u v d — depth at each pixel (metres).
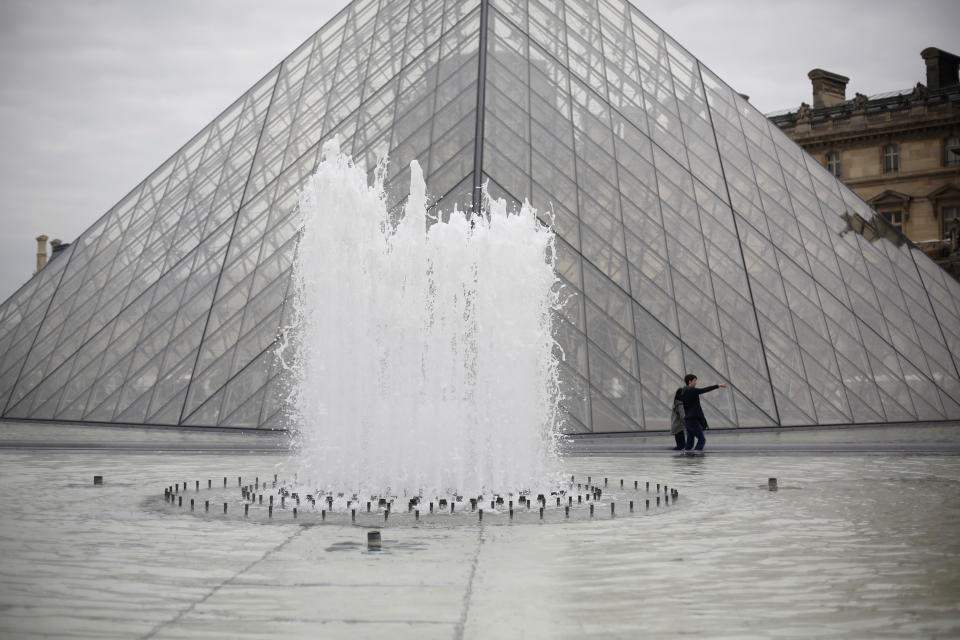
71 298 45.28
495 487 20.17
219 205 45.34
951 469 24.70
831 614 9.52
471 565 11.95
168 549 12.98
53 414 40.22
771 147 49.75
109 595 10.24
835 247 46.22
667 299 39.00
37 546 13.16
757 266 42.41
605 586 10.77
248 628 8.94
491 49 45.97
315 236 20.83
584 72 46.94
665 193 42.97
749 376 38.41
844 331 42.31
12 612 9.50
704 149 46.41
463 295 20.53
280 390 37.16
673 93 48.62
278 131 47.88
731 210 44.06
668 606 9.85
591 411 35.34
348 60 50.22
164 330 40.88
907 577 11.23
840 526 15.12
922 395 42.16
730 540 13.83
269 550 12.94
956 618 9.34
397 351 20.19
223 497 18.91
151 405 38.47
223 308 40.41
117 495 19.17
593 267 38.97
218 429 36.97
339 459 20.09
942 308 47.06
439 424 19.94
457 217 20.86
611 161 43.12
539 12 49.19
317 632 8.80
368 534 13.20
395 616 9.40
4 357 44.16
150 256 44.81
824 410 39.03
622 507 17.62
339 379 20.19
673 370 37.16
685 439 32.97
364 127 44.81
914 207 103.50
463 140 41.84
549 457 24.12
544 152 42.25
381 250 20.59
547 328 21.61
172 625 9.03
